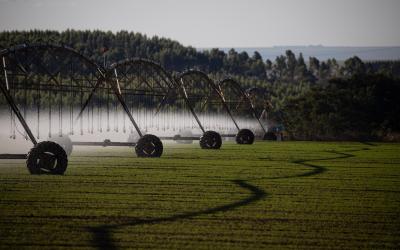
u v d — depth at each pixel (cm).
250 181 3856
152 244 2067
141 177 3916
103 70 5462
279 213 2683
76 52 5028
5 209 2606
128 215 2553
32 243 2034
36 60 4797
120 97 5500
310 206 2894
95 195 3078
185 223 2411
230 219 2514
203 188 3450
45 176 3803
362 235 2278
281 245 2098
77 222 2380
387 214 2725
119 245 2044
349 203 3023
